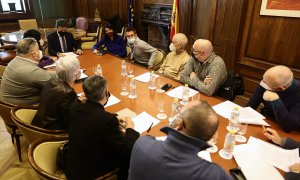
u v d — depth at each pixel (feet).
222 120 6.00
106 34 12.96
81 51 12.21
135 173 3.46
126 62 10.68
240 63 11.96
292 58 10.17
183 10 15.49
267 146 4.98
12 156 8.17
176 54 10.23
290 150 4.85
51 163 5.16
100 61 10.82
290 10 9.72
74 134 4.67
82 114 4.67
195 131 3.14
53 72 8.07
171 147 3.20
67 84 6.24
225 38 12.10
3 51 13.21
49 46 13.20
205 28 13.34
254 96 7.02
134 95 7.30
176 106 6.22
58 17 23.41
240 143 5.12
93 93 4.67
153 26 19.11
